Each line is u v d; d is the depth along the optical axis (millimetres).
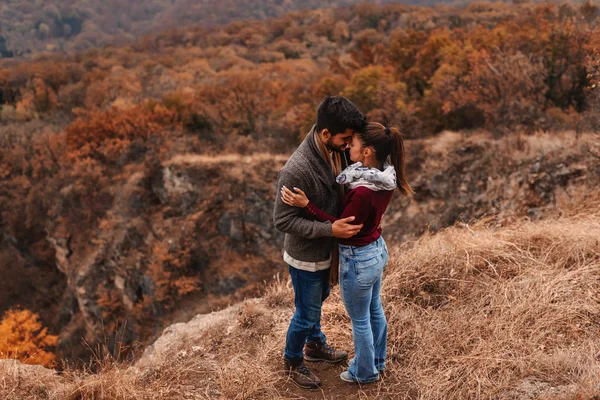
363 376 3182
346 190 2928
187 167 23438
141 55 90688
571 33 18109
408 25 85625
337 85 25766
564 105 17984
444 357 3328
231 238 22000
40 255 33750
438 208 16750
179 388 3365
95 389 3299
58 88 66625
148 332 22156
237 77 30594
